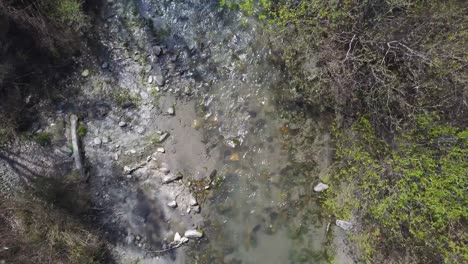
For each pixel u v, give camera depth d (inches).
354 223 189.6
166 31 197.3
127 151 197.3
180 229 197.3
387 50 163.8
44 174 191.3
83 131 195.0
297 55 187.3
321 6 167.0
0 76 179.8
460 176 156.6
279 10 181.5
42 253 185.3
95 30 194.1
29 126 191.9
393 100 169.9
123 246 195.9
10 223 187.2
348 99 181.3
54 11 179.0
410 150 167.8
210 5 197.2
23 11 171.2
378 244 184.4
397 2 157.5
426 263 174.9
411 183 166.2
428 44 160.2
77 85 195.5
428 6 161.5
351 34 170.9
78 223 191.8
